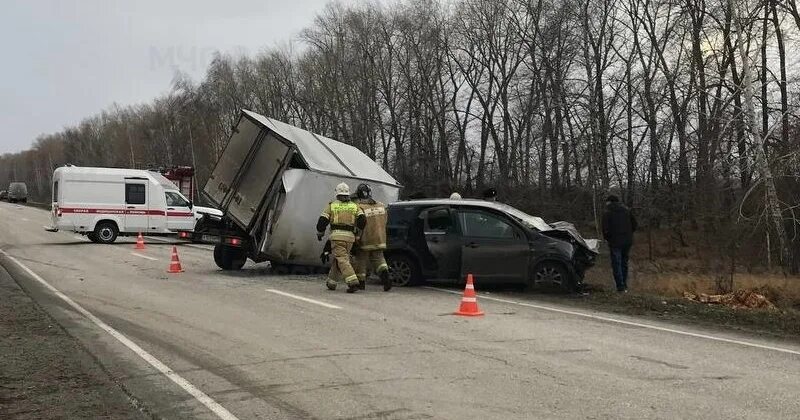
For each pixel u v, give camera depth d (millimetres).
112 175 24250
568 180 33906
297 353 7098
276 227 13914
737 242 19375
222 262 15859
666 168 30078
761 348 7750
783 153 19844
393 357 6934
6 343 7477
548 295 11953
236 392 5672
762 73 24156
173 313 9617
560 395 5602
